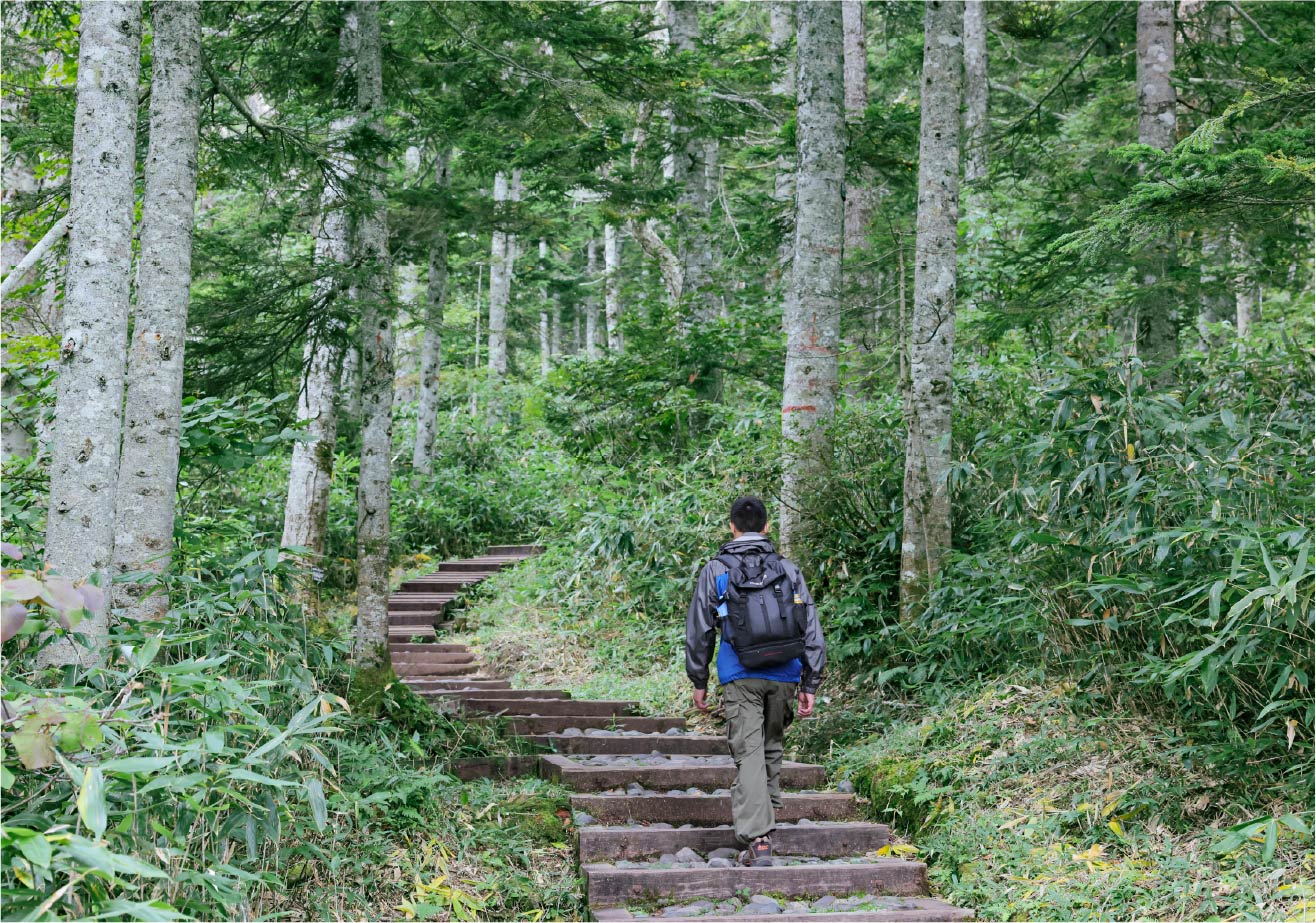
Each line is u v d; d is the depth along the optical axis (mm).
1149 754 4844
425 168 14430
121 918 2561
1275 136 5668
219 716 3189
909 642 6699
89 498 3529
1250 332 11492
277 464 14016
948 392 7129
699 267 14609
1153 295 8672
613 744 6602
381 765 4809
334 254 9867
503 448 17547
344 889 3955
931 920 4203
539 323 28453
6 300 7703
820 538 7754
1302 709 4609
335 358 7242
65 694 2830
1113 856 4398
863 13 15875
